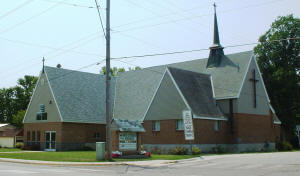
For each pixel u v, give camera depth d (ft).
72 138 133.39
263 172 52.42
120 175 49.90
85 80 151.74
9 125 190.08
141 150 100.37
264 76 181.88
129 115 137.18
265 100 145.89
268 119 146.41
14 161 82.58
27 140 144.97
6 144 174.70
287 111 179.32
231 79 133.90
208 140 117.91
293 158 80.28
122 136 89.97
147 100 136.87
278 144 148.46
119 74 167.32
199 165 68.44
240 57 139.03
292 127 182.29
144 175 50.14
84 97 144.77
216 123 124.57
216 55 145.48
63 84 141.18
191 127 94.79
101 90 155.33
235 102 127.44
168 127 119.24
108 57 83.05
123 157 86.84
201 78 134.72
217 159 82.79
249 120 133.08
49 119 135.74
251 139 132.87
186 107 114.62
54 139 133.39
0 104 232.73
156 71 147.33
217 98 131.13
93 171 57.36
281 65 181.68
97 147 81.61
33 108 144.25
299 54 177.68
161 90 123.95
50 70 140.87
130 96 147.43
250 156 91.61
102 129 145.89
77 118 134.92
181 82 122.31
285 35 178.50
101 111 146.92
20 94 229.86
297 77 175.94
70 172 54.49
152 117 124.88
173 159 84.58
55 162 77.00
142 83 148.56
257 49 188.03
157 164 72.38
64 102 135.54
